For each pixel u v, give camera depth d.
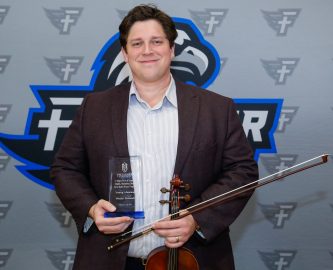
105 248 1.79
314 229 2.52
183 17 2.49
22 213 2.52
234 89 2.50
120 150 1.81
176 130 1.86
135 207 1.76
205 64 2.50
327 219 2.52
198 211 1.69
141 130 1.87
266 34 2.49
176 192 1.70
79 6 2.49
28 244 2.53
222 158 1.91
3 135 2.50
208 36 2.49
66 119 2.51
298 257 2.53
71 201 1.83
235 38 2.49
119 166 1.76
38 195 2.53
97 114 1.92
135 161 1.79
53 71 2.50
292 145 2.51
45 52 2.49
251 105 2.50
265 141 2.51
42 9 2.49
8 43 2.49
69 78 2.50
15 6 2.48
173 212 1.68
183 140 1.82
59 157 1.96
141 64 1.87
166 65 1.89
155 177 1.81
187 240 1.72
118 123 1.86
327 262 2.53
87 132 1.90
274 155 2.51
